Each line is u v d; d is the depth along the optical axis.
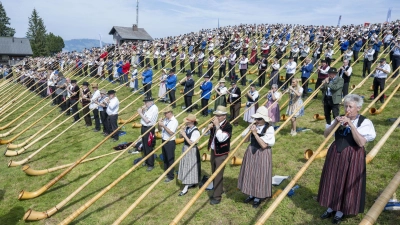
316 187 6.84
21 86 24.78
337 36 28.25
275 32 35.12
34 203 7.76
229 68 20.02
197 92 17.97
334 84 9.29
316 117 11.29
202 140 11.02
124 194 7.82
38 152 11.38
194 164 7.38
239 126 12.00
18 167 10.20
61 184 8.72
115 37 60.06
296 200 6.46
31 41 96.88
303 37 28.72
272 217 6.05
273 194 6.73
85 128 14.09
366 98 12.85
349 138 5.01
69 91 14.58
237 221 6.13
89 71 27.81
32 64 36.34
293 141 9.65
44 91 22.06
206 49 31.58
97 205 7.40
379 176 6.80
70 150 11.47
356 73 17.94
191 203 5.33
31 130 14.61
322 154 8.23
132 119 14.21
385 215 5.50
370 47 16.31
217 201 6.83
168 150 8.17
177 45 31.11
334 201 5.14
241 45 26.61
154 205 7.15
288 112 10.21
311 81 17.28
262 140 5.94
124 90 21.14
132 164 9.70
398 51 14.48
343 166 5.03
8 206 7.70
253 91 11.22
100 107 12.70
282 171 7.88
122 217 5.75
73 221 6.78
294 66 15.36
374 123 9.87
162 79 17.48
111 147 11.42
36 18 109.50
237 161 8.52
